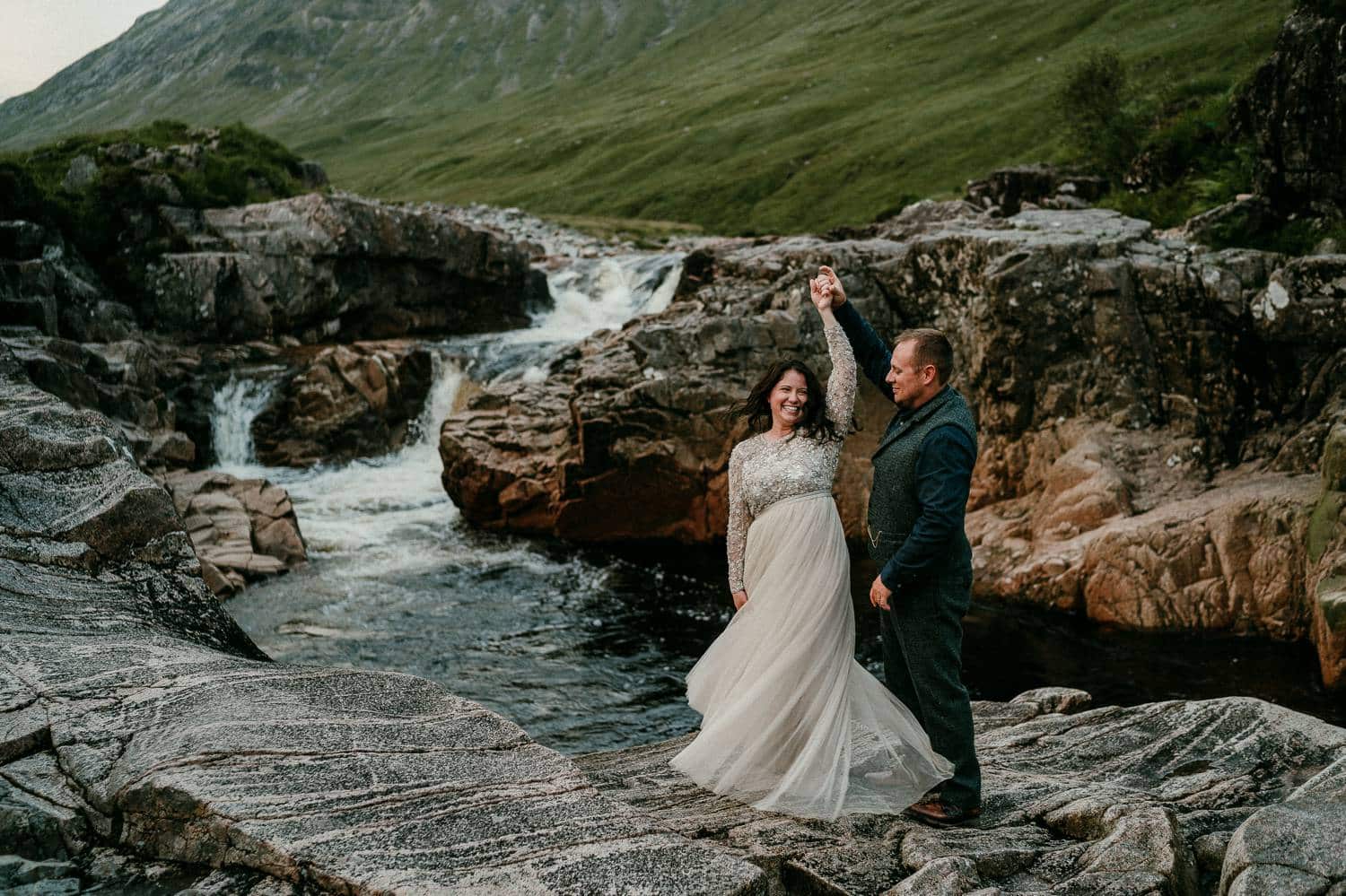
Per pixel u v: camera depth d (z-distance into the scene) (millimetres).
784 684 3914
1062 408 11688
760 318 13797
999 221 15086
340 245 19719
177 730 3715
